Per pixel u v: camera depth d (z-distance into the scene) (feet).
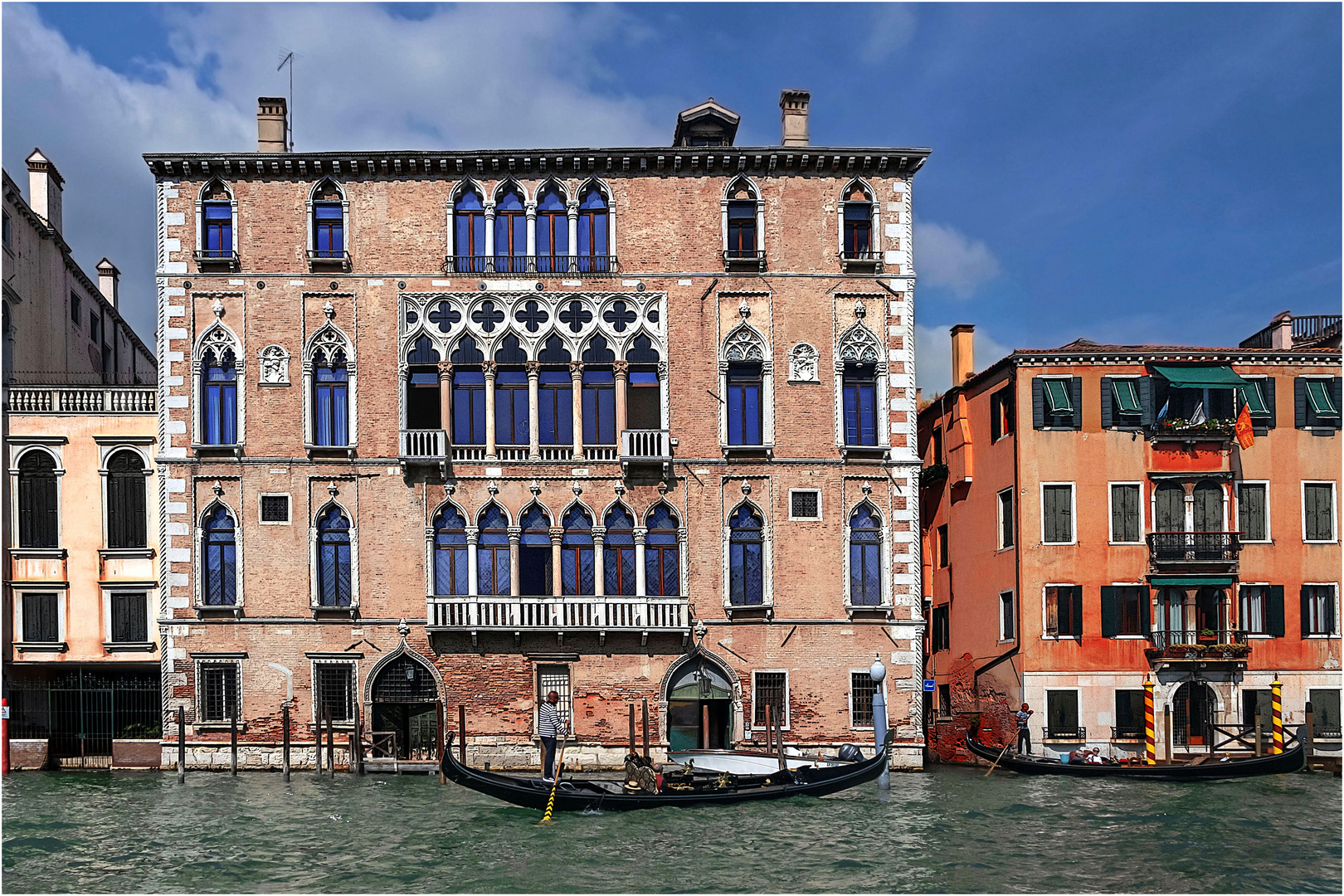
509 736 98.37
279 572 98.99
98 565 103.24
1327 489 110.83
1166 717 102.73
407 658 98.78
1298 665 108.58
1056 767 97.71
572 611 98.48
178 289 100.22
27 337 117.91
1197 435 109.60
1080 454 109.91
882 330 102.42
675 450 100.83
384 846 70.74
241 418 99.60
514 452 100.48
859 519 101.81
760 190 102.42
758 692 99.81
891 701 100.07
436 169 101.40
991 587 115.96
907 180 103.04
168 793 87.35
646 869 65.51
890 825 76.95
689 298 101.76
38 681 104.22
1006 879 63.93
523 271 101.71
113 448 104.06
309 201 100.99
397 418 100.17
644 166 101.91
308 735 97.96
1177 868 66.28
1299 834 74.69
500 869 65.36
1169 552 108.37
